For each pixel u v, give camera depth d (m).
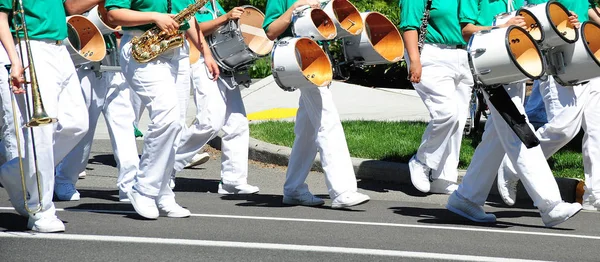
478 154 8.18
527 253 6.87
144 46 7.61
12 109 7.04
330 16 8.35
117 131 8.98
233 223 7.77
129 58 7.70
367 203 9.25
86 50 8.20
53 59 7.08
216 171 11.53
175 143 8.05
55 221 7.18
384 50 8.61
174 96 7.77
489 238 7.43
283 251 6.66
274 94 18.20
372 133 12.79
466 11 9.03
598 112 9.07
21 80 6.73
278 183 10.70
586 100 9.02
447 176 9.94
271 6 8.62
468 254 6.77
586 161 9.16
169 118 7.69
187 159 9.79
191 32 8.88
